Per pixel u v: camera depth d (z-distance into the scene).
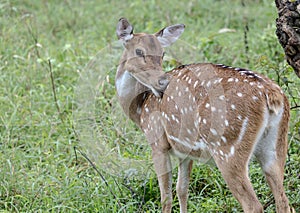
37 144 12.31
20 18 17.17
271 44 14.68
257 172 10.71
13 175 11.07
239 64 14.42
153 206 10.21
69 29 17.77
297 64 9.51
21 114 13.22
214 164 9.34
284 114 8.62
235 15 17.97
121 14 18.14
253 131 8.52
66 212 10.35
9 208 10.61
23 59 15.05
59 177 11.25
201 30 17.03
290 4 9.34
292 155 10.76
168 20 16.61
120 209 9.82
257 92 8.52
